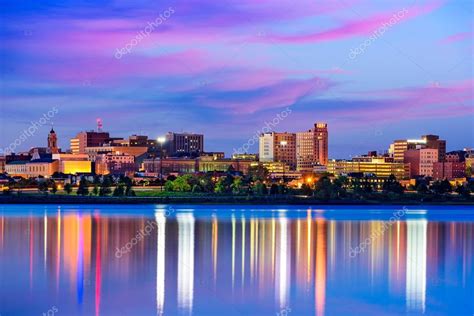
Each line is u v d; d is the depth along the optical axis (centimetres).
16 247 16300
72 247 16388
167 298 10194
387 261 14212
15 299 10069
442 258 14738
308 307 9719
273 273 12500
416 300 10219
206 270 12794
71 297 10212
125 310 9469
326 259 14475
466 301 10144
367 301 10112
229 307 9681
